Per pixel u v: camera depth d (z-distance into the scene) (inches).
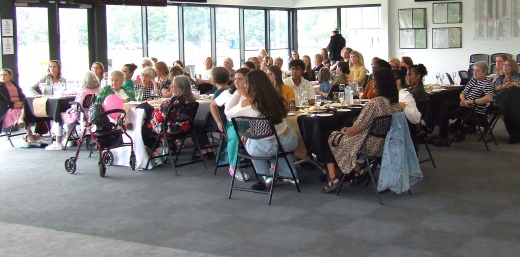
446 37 527.8
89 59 426.9
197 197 205.3
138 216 184.1
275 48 567.8
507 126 295.6
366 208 187.5
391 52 553.0
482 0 509.0
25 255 151.7
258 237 161.8
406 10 540.4
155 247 155.4
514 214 178.1
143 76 299.9
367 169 207.6
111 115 245.3
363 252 148.6
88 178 237.3
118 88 273.7
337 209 187.0
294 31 578.6
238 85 216.2
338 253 148.3
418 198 197.6
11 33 374.9
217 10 510.0
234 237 162.2
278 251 150.6
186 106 243.0
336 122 218.1
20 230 172.2
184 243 158.1
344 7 559.2
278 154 197.5
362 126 194.2
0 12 368.2
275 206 191.9
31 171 251.9
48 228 173.8
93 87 283.6
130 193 212.7
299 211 185.8
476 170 238.2
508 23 500.7
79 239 163.3
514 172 233.5
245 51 538.9
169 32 477.1
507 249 148.6
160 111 242.4
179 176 238.1
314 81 394.6
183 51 485.7
